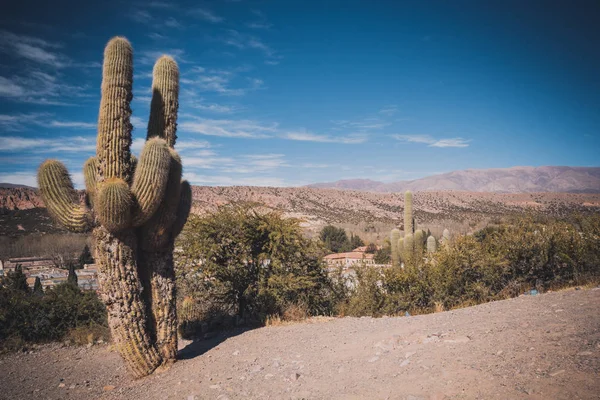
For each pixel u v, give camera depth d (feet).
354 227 305.32
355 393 15.97
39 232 251.60
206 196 376.48
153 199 22.54
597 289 26.40
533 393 12.63
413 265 43.47
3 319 35.73
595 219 37.32
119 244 23.09
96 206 22.41
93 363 29.71
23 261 187.21
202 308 39.42
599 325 17.29
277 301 38.55
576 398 11.81
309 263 42.42
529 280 38.27
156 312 24.99
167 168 22.91
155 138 23.36
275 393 17.75
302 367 20.88
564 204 416.26
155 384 22.08
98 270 23.26
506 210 415.03
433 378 15.47
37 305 38.24
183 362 25.38
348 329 28.86
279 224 40.42
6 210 301.22
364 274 44.50
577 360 14.07
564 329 17.70
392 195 518.78
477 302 38.60
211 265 38.11
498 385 13.67
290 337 28.60
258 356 24.49
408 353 18.97
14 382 25.99
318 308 42.65
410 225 82.99
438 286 40.60
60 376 26.71
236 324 36.88
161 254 25.49
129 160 23.67
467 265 40.29
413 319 28.73
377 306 41.83
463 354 17.22
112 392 21.94
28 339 37.06
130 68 23.49
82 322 39.50
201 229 38.88
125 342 23.40
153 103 26.81
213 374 22.02
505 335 18.54
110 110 22.77
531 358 15.16
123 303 23.29
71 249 201.87
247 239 39.47
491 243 41.83
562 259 36.04
